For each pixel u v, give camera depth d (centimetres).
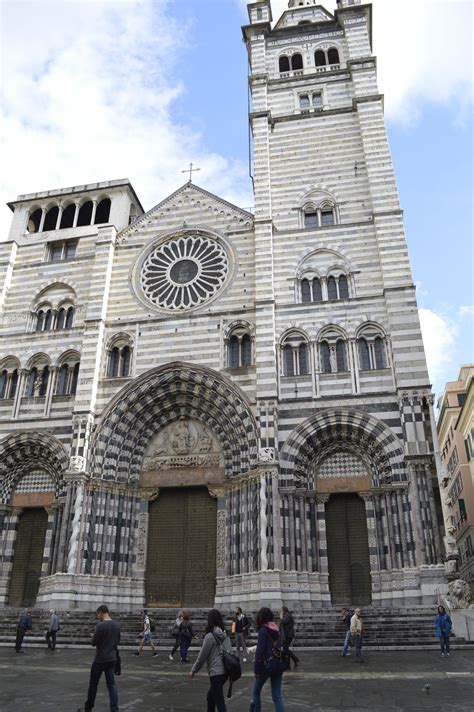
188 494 4100
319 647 2750
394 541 3531
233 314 4325
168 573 3909
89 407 4109
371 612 3164
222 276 4519
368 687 1719
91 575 3706
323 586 3597
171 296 4538
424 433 3612
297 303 4259
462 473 7081
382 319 4075
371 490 3731
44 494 4219
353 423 3791
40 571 4059
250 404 3956
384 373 3912
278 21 5947
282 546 3584
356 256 4356
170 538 4000
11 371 4578
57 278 4859
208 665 1189
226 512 3903
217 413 4138
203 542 3944
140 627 3234
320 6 5878
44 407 4350
